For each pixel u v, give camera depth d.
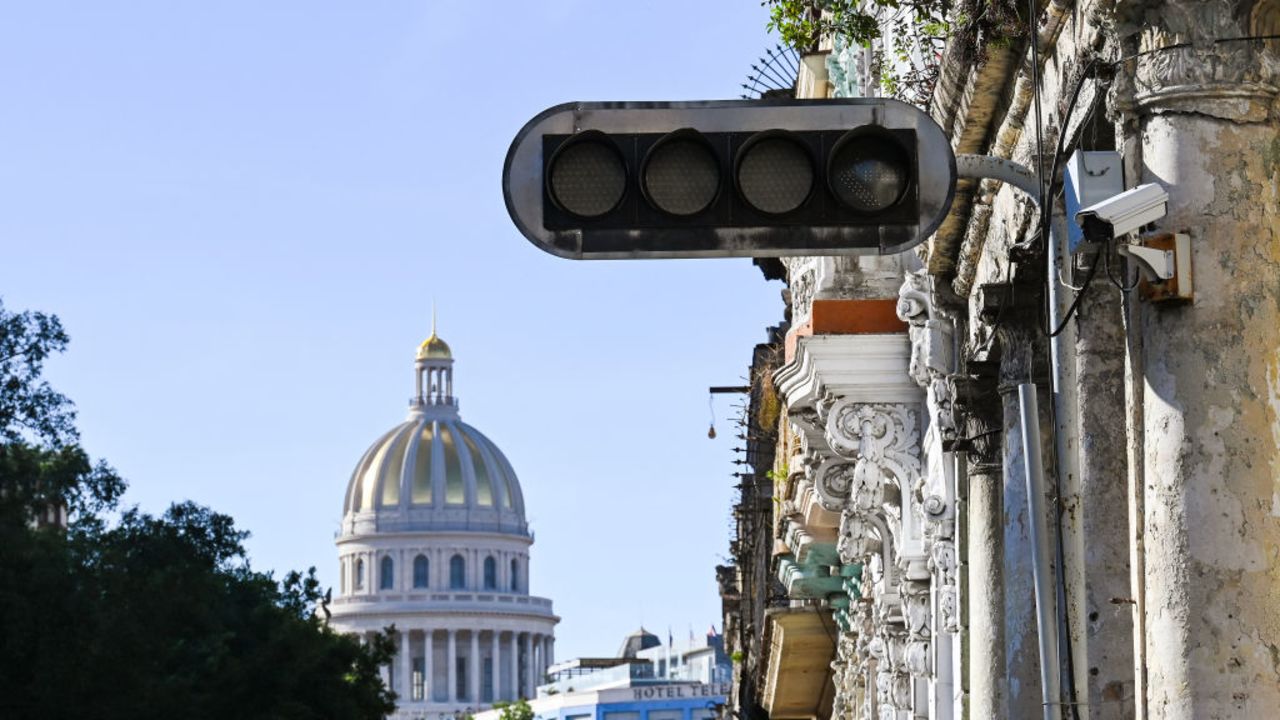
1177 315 14.77
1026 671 23.88
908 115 15.53
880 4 23.62
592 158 15.46
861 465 33.38
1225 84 14.83
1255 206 14.82
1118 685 18.81
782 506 48.56
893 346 33.38
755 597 74.69
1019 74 20.81
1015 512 23.67
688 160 15.41
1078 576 20.50
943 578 29.19
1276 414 14.64
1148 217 14.64
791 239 15.43
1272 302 14.77
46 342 69.31
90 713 67.38
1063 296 20.06
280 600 99.62
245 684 86.12
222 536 83.81
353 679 100.38
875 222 15.46
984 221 24.88
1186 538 14.55
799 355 33.62
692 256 15.46
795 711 69.19
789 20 23.83
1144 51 15.16
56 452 71.31
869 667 43.12
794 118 15.53
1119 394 19.66
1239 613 14.38
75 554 72.19
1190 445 14.61
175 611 79.19
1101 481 19.55
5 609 65.25
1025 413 18.98
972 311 26.09
